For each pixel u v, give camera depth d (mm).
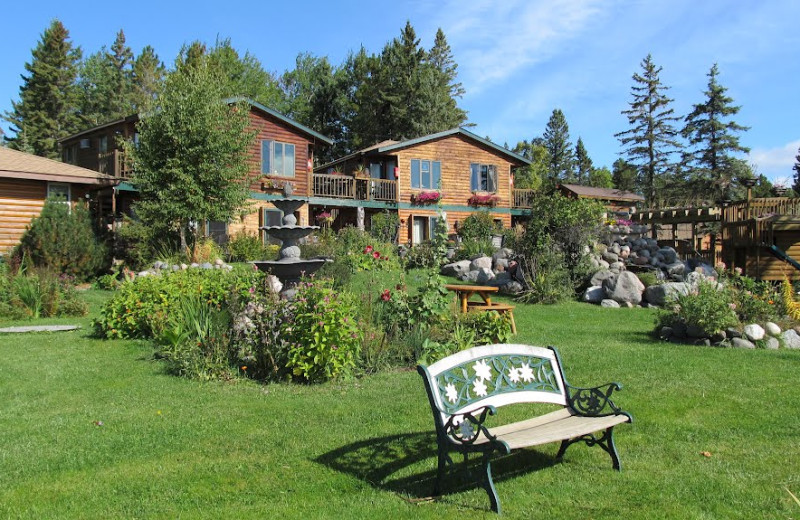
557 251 15992
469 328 8719
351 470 4238
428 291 8500
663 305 13930
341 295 7414
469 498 3742
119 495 3836
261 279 9320
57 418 5535
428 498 3754
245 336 7371
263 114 24750
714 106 46188
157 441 4871
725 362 7781
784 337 9438
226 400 6113
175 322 8227
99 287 16312
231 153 19219
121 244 18641
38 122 49406
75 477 4141
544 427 4027
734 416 5391
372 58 51250
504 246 20703
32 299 11891
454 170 30750
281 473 4191
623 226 18250
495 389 4262
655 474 4090
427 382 3861
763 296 10242
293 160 25781
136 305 9562
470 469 4168
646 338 9984
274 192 25016
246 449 4672
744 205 20297
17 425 5344
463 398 4164
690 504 3598
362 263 17625
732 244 20438
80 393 6461
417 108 46031
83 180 19750
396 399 6059
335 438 4902
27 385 6785
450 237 27641
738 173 44969
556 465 4297
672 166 49219
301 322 6750
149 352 8453
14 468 4309
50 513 3572
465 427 3758
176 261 16891
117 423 5371
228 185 19000
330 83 53406
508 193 32438
